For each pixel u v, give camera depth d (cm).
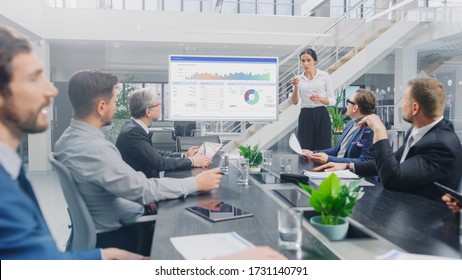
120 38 718
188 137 313
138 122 227
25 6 596
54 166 135
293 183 181
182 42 749
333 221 102
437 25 665
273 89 326
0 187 65
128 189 143
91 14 706
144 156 214
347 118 561
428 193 158
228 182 185
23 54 77
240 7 1019
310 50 363
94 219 151
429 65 858
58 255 73
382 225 112
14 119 78
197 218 120
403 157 177
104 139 152
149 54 919
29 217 69
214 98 320
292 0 1057
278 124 475
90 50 901
